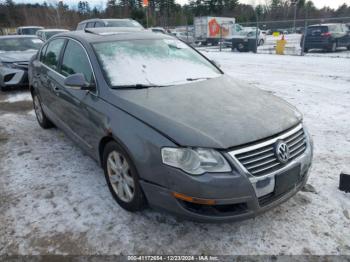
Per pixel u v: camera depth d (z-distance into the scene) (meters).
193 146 2.28
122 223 2.77
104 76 3.13
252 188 2.29
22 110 6.55
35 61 5.01
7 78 8.11
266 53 18.83
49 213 2.93
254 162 2.34
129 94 2.94
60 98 3.85
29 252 2.47
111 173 3.01
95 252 2.46
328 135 4.72
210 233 2.65
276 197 2.48
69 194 3.23
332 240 2.55
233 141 2.31
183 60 3.77
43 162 3.97
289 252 2.44
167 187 2.37
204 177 2.24
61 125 4.14
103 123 2.87
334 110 5.98
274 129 2.52
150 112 2.61
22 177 3.61
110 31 3.98
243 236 2.61
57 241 2.58
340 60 13.72
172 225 2.74
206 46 28.22
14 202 3.12
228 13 64.62
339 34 17.44
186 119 2.52
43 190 3.32
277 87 8.13
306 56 16.03
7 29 47.81
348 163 3.82
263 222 2.78
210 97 2.97
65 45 4.04
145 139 2.45
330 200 3.06
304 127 2.96
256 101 2.98
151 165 2.42
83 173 3.67
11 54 8.52
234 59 15.44
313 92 7.48
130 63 3.38
